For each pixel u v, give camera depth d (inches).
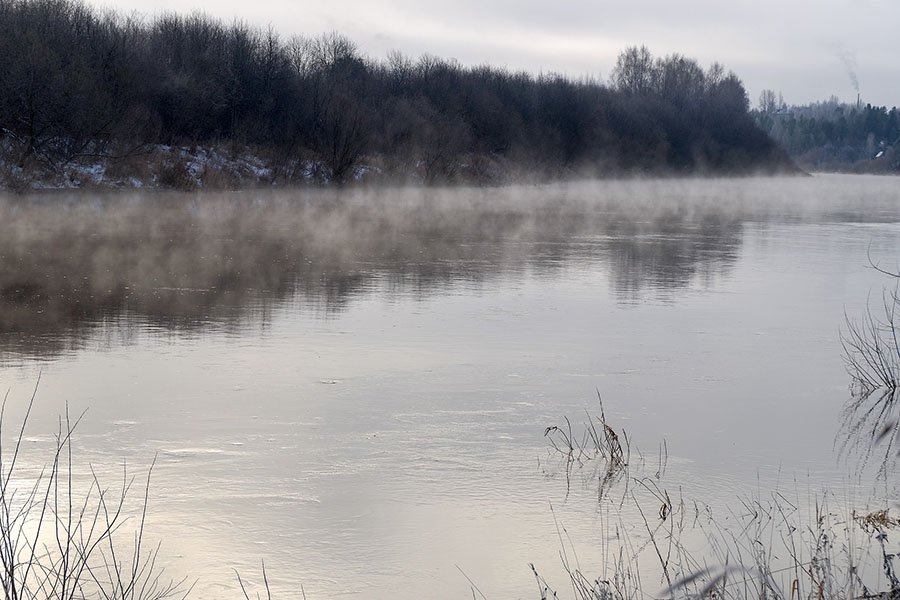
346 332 548.1
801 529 277.0
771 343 537.3
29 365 454.9
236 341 517.3
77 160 1608.0
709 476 324.5
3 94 1457.9
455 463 333.4
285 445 347.6
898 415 393.4
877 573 242.5
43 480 305.0
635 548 265.3
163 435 354.6
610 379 452.1
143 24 1987.0
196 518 281.4
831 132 7864.2
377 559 258.7
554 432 370.6
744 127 4512.8
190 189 1696.6
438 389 428.5
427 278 780.6
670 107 3959.2
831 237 1242.0
